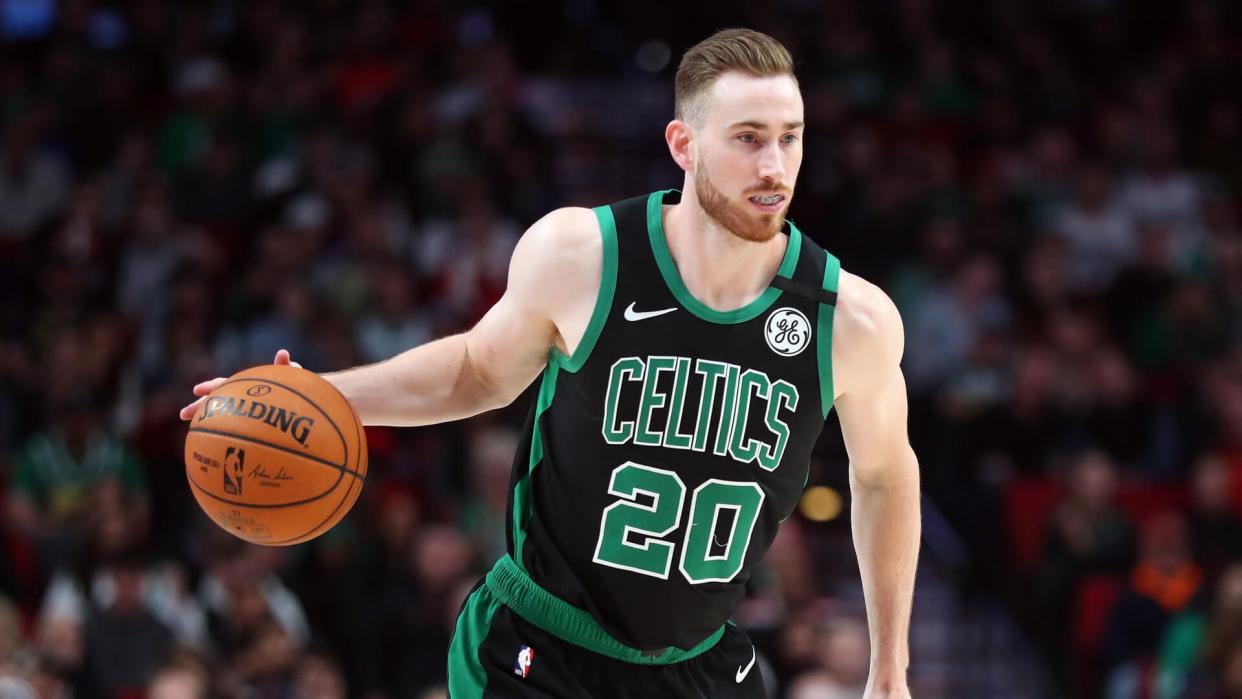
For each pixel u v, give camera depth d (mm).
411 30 28172
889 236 24562
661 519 7082
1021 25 30031
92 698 15703
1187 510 20969
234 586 16703
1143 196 26594
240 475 6941
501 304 7312
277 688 15906
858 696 15391
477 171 24859
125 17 28266
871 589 7715
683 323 6988
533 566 7453
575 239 7098
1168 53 30062
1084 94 29141
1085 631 19422
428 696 14836
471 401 7445
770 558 17469
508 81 26891
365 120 25391
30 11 29469
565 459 7223
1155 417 22141
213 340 21547
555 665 7406
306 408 7055
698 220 6945
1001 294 24484
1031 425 21766
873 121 27578
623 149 28953
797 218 25328
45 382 20000
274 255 22359
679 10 30844
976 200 25562
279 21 27359
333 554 17906
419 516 19016
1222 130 28578
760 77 6699
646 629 7293
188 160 24766
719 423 6996
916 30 29016
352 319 21875
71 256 23078
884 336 7109
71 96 26078
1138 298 24656
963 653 20531
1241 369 22500
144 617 16234
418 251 23953
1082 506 20031
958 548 21000
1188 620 18047
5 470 19141
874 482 7621
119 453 18719
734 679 7758
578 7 31156
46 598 17312
